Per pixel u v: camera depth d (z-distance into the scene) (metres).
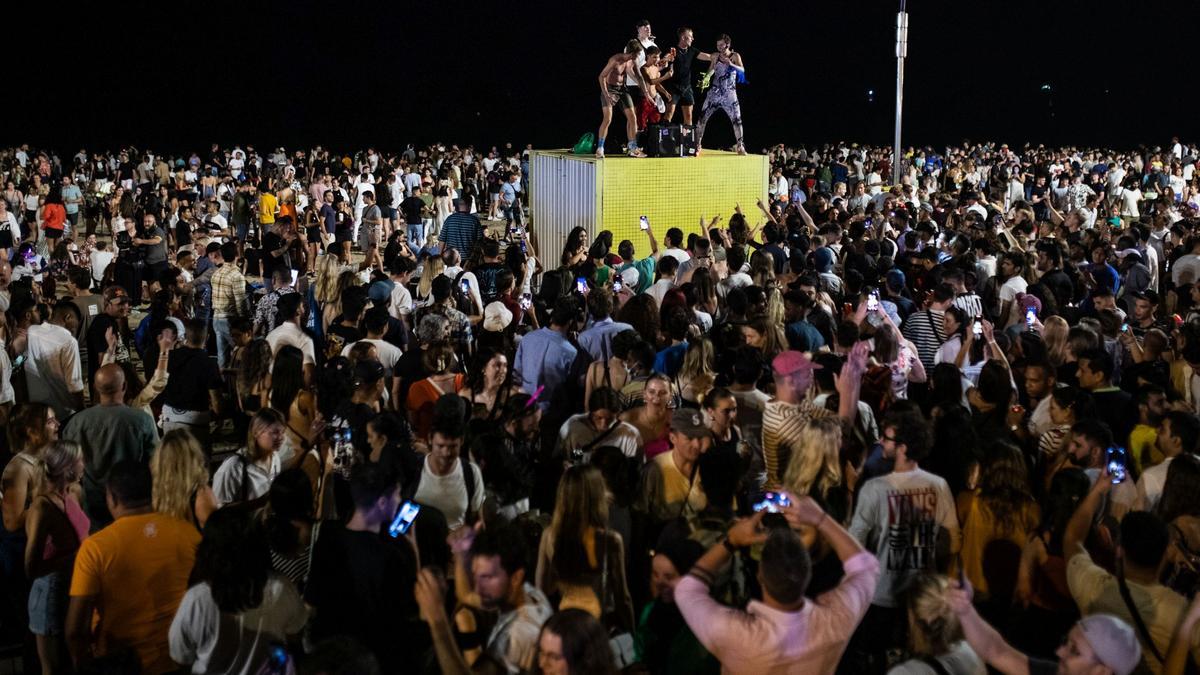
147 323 11.48
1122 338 9.41
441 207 26.48
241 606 4.61
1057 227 16.31
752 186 17.78
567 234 17.91
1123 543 4.91
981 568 5.83
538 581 5.35
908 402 6.14
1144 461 6.98
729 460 5.80
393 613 5.06
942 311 9.19
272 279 11.16
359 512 5.07
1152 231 16.75
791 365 6.54
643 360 7.67
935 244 14.81
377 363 7.34
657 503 6.13
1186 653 4.66
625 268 12.12
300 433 7.16
